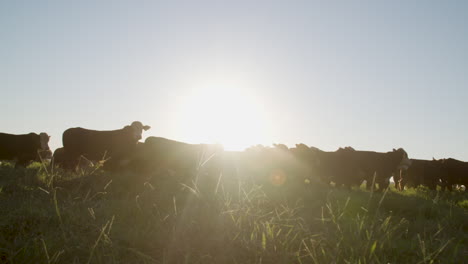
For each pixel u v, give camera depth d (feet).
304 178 56.80
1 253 15.31
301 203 29.66
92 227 18.97
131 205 23.57
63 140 49.85
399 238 20.66
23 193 26.18
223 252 16.93
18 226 18.42
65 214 20.21
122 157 48.67
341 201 30.22
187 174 44.24
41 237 16.83
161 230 19.17
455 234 22.94
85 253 15.97
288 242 18.47
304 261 16.56
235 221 20.81
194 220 20.74
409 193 52.34
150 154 47.80
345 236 19.21
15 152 56.80
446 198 47.44
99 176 32.96
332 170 57.88
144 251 16.85
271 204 27.32
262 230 19.65
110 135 50.06
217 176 44.09
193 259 16.24
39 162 56.54
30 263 14.46
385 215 27.09
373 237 19.35
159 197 26.25
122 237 17.93
